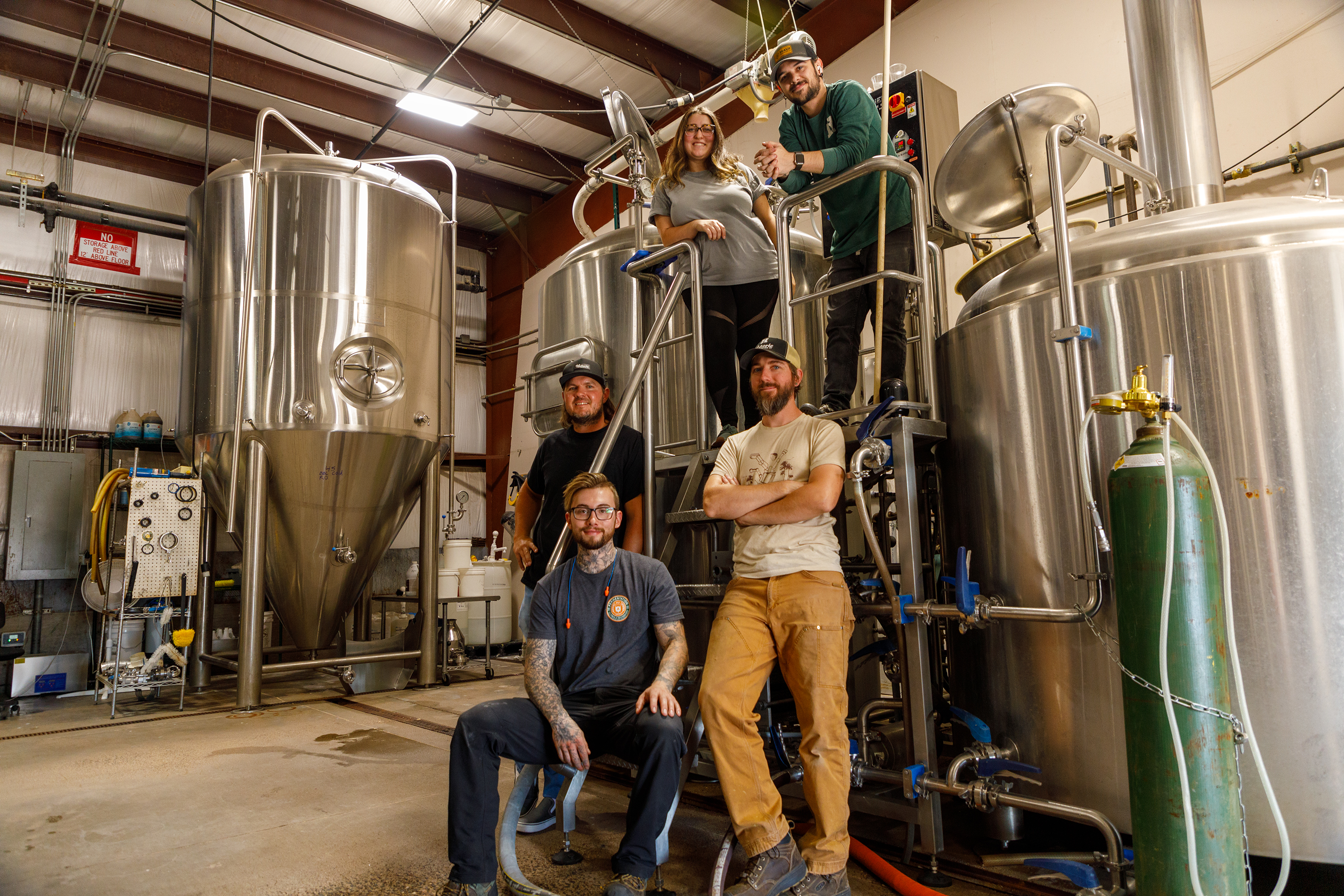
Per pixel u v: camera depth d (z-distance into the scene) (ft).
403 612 27.58
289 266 15.49
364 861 7.09
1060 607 6.84
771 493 6.76
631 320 13.46
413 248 16.92
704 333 10.70
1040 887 6.23
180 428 16.61
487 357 34.88
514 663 22.48
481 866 6.03
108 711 15.96
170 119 26.03
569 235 31.04
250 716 14.65
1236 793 4.88
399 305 16.47
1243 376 6.13
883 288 8.66
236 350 15.53
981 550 7.61
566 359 14.06
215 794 9.33
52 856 7.34
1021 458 7.23
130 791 9.55
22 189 23.66
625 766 10.25
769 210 10.93
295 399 15.16
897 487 7.29
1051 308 7.07
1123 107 15.66
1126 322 6.60
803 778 7.13
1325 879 6.25
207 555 18.30
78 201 24.17
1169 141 8.45
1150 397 5.10
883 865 6.56
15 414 23.76
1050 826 7.51
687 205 10.61
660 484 10.80
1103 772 6.56
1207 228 6.61
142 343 26.23
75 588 22.68
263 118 15.90
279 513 15.85
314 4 22.21
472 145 28.81
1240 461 6.08
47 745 12.55
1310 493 5.89
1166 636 4.87
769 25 23.73
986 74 18.07
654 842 6.07
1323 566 5.82
